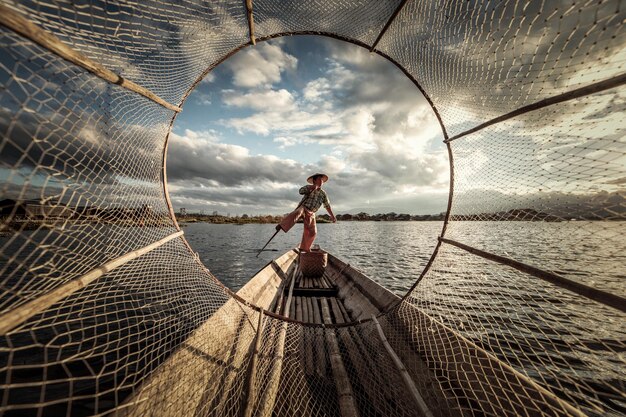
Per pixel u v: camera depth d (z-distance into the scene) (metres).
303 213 6.04
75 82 1.44
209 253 25.30
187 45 2.48
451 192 3.38
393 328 3.16
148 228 2.69
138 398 1.57
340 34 3.39
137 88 1.98
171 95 2.76
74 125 1.47
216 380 2.06
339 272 7.28
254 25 3.01
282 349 2.69
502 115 2.33
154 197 2.83
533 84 1.90
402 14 2.71
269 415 1.87
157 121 2.66
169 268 2.95
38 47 1.15
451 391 2.05
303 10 3.04
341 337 3.24
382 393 2.19
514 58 1.89
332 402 2.15
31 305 1.20
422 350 2.58
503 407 1.76
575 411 1.52
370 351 2.83
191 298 2.86
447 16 2.29
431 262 3.39
